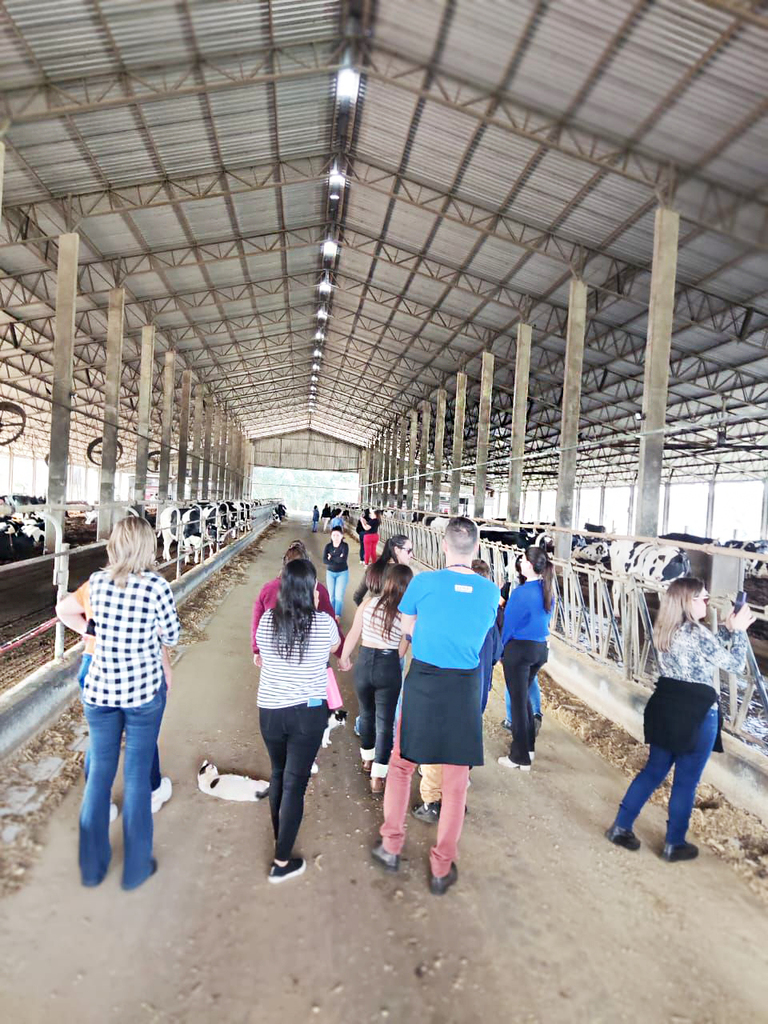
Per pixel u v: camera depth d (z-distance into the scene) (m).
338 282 19.44
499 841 3.02
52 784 3.21
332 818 3.14
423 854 2.88
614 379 19.59
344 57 8.30
